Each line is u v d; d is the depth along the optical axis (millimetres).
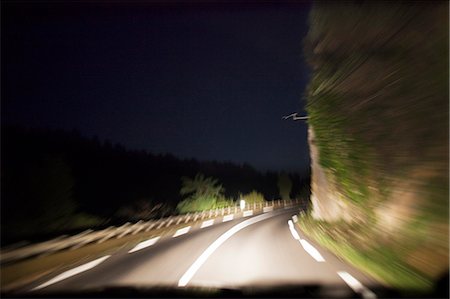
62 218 21594
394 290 7215
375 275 8664
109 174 46469
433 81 9547
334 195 17672
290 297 6762
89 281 8773
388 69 11719
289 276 8734
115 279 8898
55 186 21203
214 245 15125
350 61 14359
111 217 34281
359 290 7234
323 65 17156
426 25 9820
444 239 8219
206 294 7047
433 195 9000
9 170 19719
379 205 12008
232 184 63594
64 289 7867
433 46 9578
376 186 12398
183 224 28469
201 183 44531
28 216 19734
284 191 74562
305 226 22719
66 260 12062
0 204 18719
